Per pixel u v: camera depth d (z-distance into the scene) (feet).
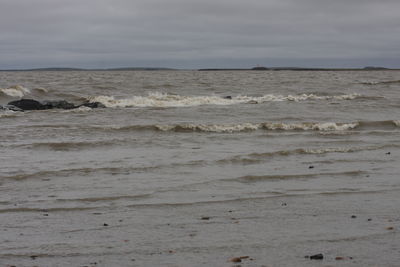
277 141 54.19
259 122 68.80
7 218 25.79
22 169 38.27
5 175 35.91
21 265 19.19
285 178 35.63
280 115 76.33
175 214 26.61
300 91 126.11
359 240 22.03
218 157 43.80
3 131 58.59
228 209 27.61
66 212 27.02
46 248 21.16
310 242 21.80
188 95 113.39
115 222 25.13
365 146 50.49
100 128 60.85
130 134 58.44
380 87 142.20
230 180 34.88
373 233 23.00
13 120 68.95
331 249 20.88
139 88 126.11
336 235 22.76
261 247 21.20
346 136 58.44
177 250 20.89
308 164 40.96
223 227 24.18
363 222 24.89
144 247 21.29
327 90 129.80
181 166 39.73
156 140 53.62
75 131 59.47
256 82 164.04
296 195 30.71
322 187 32.94
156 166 39.52
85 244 21.71
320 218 25.70
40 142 50.98
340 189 32.35
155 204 28.63
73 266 19.12
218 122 68.74
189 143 52.24
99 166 39.63
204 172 37.60
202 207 28.04
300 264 19.15
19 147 48.26
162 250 20.89
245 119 71.82
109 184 33.63
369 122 68.23
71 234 23.17
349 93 120.88
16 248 21.15
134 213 26.81
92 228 24.12
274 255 20.18
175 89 127.24
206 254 20.36
